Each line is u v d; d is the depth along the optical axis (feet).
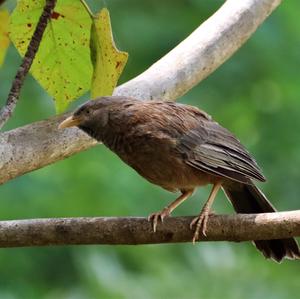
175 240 29.07
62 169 49.01
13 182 47.73
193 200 47.98
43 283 46.70
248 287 44.88
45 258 47.01
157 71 33.88
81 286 46.24
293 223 27.94
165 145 31.83
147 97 33.30
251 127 54.44
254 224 28.35
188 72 34.04
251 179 32.53
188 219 29.04
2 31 29.40
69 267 46.78
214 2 54.80
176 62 34.06
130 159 32.37
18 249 46.93
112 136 32.17
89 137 32.22
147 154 31.96
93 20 28.78
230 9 35.47
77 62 29.86
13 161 29.94
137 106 32.24
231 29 34.96
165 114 32.32
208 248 46.01
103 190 48.39
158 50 53.26
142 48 53.21
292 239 31.35
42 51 29.73
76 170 49.11
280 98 54.80
